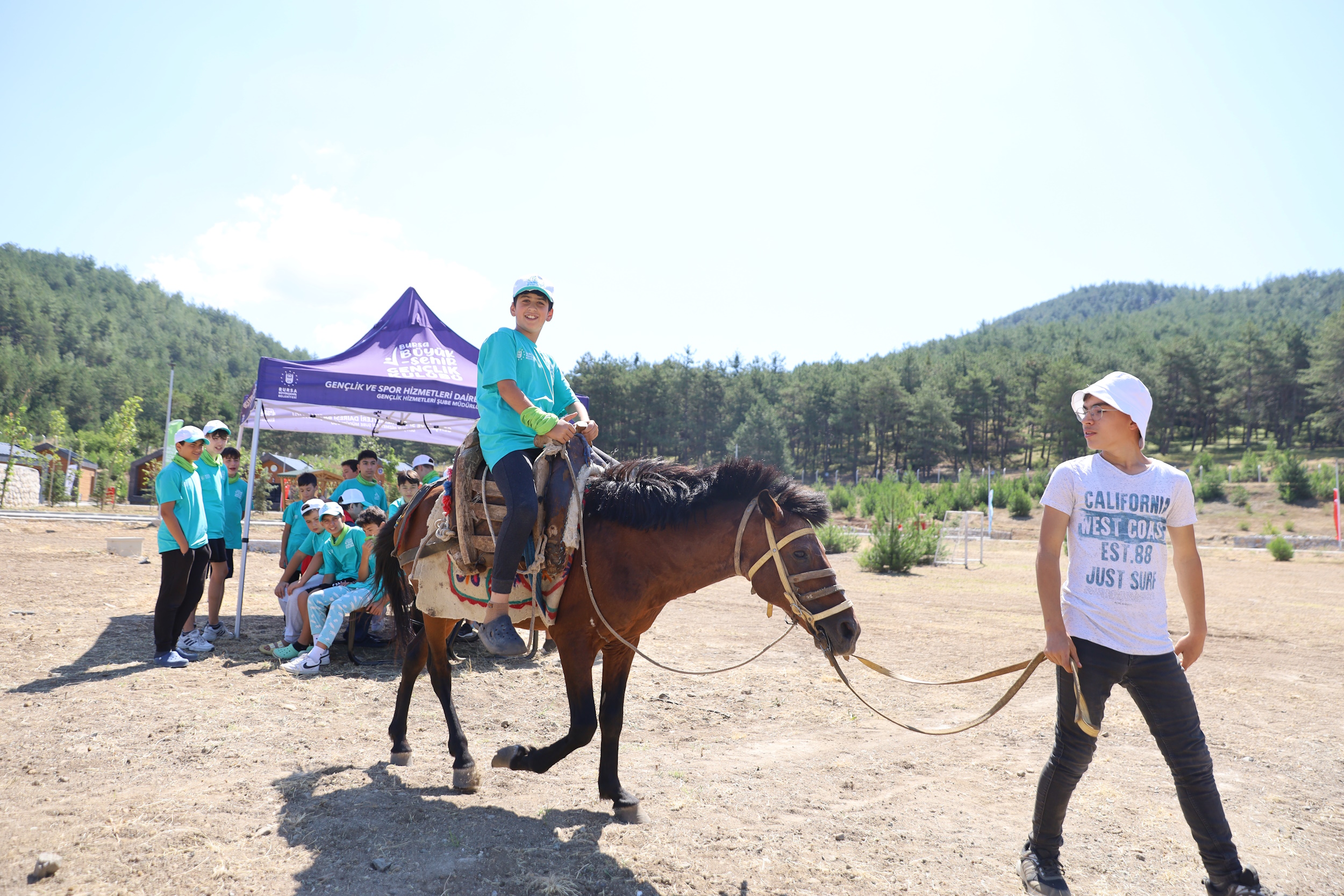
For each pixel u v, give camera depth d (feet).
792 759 16.60
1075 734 10.07
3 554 46.16
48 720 16.80
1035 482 174.60
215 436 25.64
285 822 12.04
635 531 12.30
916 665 27.02
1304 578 62.80
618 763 14.44
